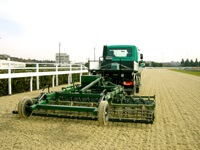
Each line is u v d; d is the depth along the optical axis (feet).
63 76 61.11
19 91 41.45
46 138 16.65
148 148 15.06
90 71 37.76
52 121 21.06
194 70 220.84
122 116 20.92
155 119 22.65
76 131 18.40
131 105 20.61
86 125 20.06
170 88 52.70
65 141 16.10
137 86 42.24
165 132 18.56
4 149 14.53
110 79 36.76
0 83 36.37
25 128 18.93
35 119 21.63
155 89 50.16
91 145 15.39
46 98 21.06
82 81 28.17
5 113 24.08
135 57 41.32
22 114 19.03
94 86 27.94
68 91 25.52
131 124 20.62
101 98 18.79
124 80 37.19
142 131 18.72
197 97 38.27
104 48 41.78
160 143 16.02
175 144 15.89
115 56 41.75
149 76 111.24
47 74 49.14
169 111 26.63
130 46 41.24
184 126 20.35
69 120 21.45
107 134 17.80
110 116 21.03
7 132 17.89
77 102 22.52
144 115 20.43
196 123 21.42
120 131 18.61
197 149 15.05
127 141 16.31
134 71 37.86
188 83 68.54
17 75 39.09
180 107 29.17
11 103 29.91
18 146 15.03
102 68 39.34
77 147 14.99
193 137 17.43
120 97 24.82
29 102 19.88
